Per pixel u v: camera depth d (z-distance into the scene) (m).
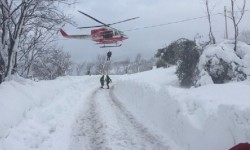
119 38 24.88
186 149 8.98
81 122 12.77
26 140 8.94
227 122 7.18
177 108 10.08
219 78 20.22
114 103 18.64
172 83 26.73
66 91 21.08
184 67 24.03
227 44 22.16
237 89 11.87
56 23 14.38
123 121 12.97
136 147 9.37
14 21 13.30
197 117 8.93
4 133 8.52
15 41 13.20
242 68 19.61
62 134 10.60
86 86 31.75
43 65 20.88
